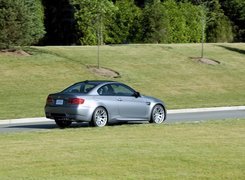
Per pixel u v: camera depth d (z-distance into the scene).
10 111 53.78
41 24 98.06
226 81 77.88
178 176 19.62
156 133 30.83
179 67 80.69
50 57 74.88
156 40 103.19
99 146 25.77
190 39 109.38
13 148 25.22
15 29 73.69
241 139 28.06
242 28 121.69
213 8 117.44
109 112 38.47
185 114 53.62
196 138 28.48
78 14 96.12
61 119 37.88
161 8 103.81
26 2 93.81
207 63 84.62
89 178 19.31
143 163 21.73
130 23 104.62
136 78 72.88
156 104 41.22
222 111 58.09
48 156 23.16
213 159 22.50
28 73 68.50
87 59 77.50
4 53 73.50
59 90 64.88
